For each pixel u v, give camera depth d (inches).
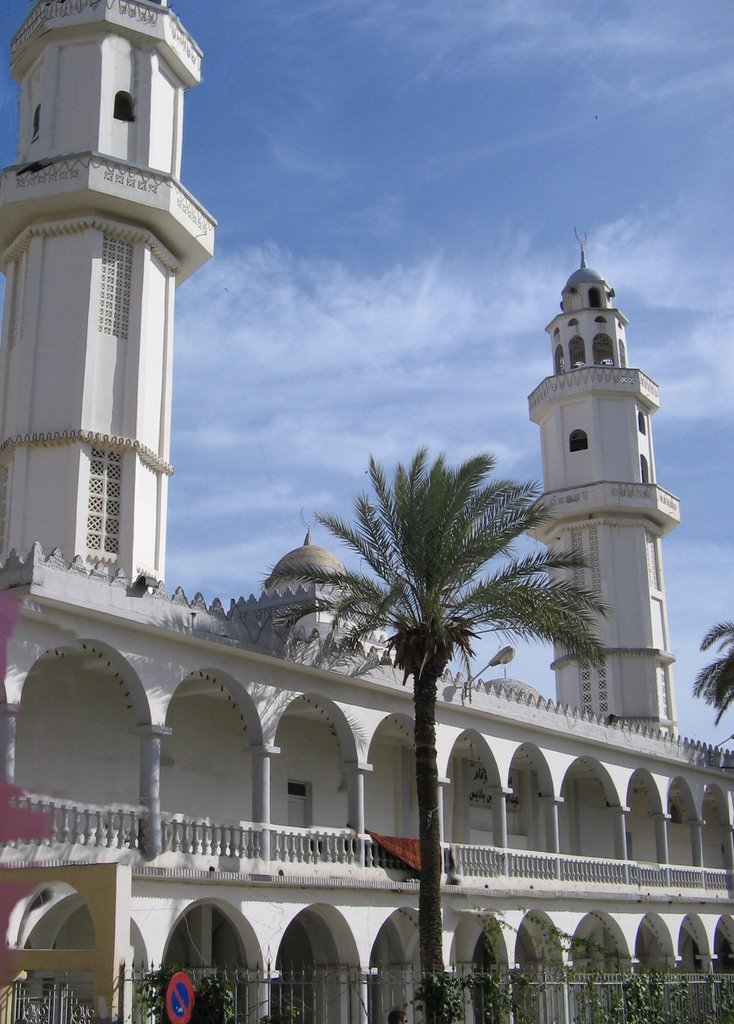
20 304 1464.1
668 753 1879.9
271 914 1132.5
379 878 1266.0
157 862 1034.7
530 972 1263.5
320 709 1300.4
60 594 983.6
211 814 1293.1
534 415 2333.9
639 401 2290.8
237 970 997.8
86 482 1362.0
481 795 1685.5
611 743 1731.1
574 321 2365.9
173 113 1584.6
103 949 810.2
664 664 2192.4
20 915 890.1
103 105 1498.5
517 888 1467.8
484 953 1610.5
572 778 1908.2
